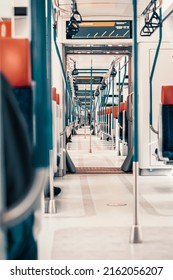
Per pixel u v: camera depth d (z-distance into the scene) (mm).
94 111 27031
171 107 5797
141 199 5742
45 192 5305
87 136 24562
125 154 12289
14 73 2029
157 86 8211
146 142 8203
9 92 1556
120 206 5281
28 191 1514
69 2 7238
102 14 8148
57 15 7203
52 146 4840
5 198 1568
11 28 3764
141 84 8188
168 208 5145
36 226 2092
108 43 8305
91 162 10430
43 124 2205
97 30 8250
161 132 5809
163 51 8164
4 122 1529
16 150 1557
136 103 3859
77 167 9328
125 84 13969
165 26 8109
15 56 2035
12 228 1759
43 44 2691
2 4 7754
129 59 8773
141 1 7238
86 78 19344
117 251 3430
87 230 4105
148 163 8219
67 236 3881
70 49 8492
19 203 1480
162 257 3270
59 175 8023
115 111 14539
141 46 8148
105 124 19047
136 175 3789
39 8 2738
